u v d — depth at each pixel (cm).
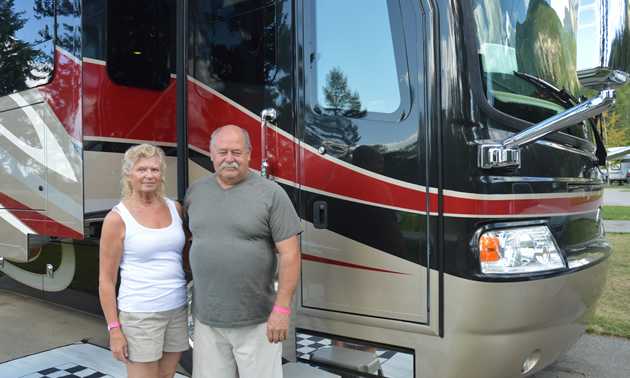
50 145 300
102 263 212
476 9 228
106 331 420
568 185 246
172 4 319
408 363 231
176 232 221
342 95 244
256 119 266
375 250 235
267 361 212
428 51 223
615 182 2802
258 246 206
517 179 221
